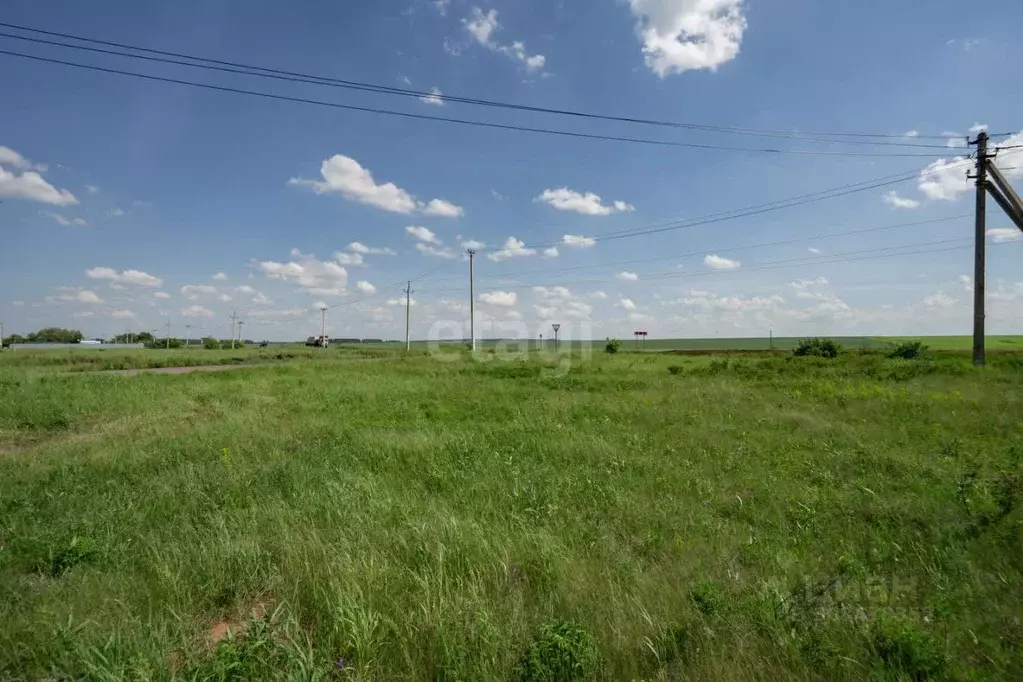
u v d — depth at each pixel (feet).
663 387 53.21
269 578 12.96
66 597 12.02
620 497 18.78
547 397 47.93
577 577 12.37
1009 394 38.99
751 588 11.73
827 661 9.02
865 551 14.30
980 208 63.05
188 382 62.08
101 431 34.50
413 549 14.03
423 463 24.64
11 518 17.03
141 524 17.01
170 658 9.89
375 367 90.89
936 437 27.89
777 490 19.81
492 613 10.44
